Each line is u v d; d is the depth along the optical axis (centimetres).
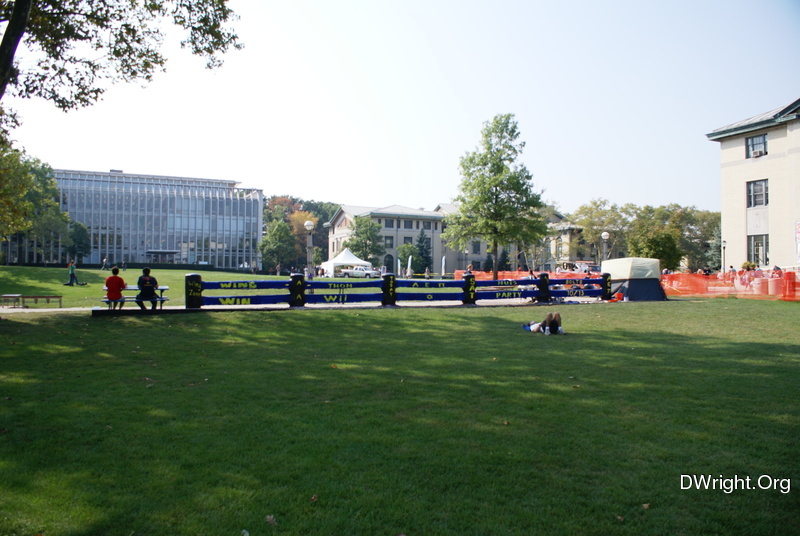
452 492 430
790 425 604
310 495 422
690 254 7188
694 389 775
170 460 489
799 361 1009
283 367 919
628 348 1153
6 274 3609
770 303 2233
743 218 3872
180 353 1041
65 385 771
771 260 3659
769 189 3684
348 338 1266
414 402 696
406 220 8012
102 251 7606
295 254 7675
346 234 8094
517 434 570
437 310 1844
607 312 1895
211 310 1647
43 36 1431
